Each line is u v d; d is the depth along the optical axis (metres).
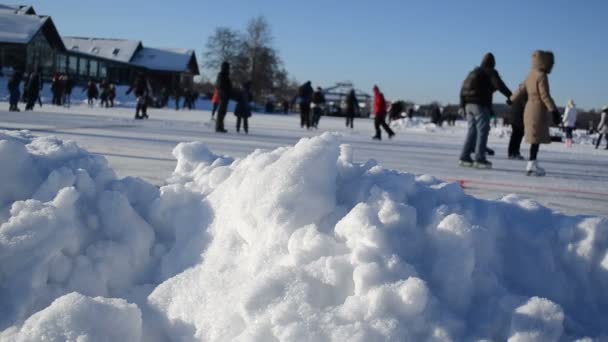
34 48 49.00
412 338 1.82
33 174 2.58
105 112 24.59
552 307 1.86
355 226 2.10
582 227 2.22
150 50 71.06
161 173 5.92
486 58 8.65
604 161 13.65
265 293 1.94
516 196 2.53
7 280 2.16
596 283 2.14
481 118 8.85
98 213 2.52
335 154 2.48
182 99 55.69
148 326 2.16
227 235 2.39
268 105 54.31
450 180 7.14
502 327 1.89
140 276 2.45
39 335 1.86
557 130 30.78
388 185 2.38
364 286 1.91
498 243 2.24
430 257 2.10
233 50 73.81
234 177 2.68
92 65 60.25
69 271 2.27
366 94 77.00
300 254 2.08
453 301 1.97
